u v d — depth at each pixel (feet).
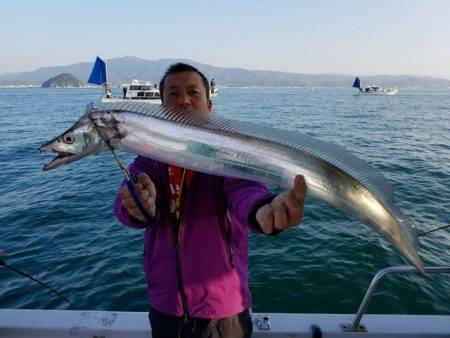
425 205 27.58
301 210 4.99
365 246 20.84
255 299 16.49
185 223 6.76
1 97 309.01
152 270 6.98
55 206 29.71
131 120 6.86
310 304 16.10
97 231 24.29
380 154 50.21
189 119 6.79
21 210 28.86
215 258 6.63
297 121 103.81
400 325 9.16
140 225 6.29
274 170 6.36
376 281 8.50
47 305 16.17
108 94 140.77
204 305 6.53
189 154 6.61
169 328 6.75
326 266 18.85
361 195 6.55
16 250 21.58
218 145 6.54
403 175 37.45
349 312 15.55
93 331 8.87
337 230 23.17
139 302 16.31
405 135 71.31
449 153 50.85
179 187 7.02
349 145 58.54
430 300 15.87
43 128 89.71
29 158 53.11
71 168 46.14
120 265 19.45
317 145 6.59
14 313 9.41
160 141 6.72
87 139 6.93
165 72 7.93
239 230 6.93
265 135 6.66
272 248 20.98
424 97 311.47
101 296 16.76
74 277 18.44
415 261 6.82
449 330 9.02
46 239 23.07
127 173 6.22
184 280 6.60
